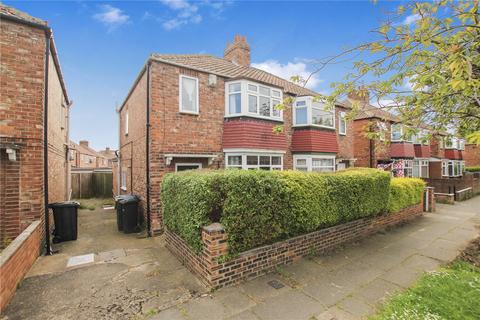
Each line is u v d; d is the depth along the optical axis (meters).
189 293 3.68
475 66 3.43
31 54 5.29
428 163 22.05
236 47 13.23
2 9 5.06
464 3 3.39
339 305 3.36
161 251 5.64
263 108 9.72
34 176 5.23
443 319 2.73
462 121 4.62
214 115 8.88
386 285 3.94
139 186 8.91
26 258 4.30
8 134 4.98
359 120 17.12
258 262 4.27
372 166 16.42
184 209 4.52
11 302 3.41
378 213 7.00
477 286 3.56
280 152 10.05
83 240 6.57
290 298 3.54
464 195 13.72
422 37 3.22
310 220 5.02
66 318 3.08
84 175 16.05
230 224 3.93
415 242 6.16
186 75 8.22
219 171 4.71
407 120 4.50
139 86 9.20
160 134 7.62
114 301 3.46
